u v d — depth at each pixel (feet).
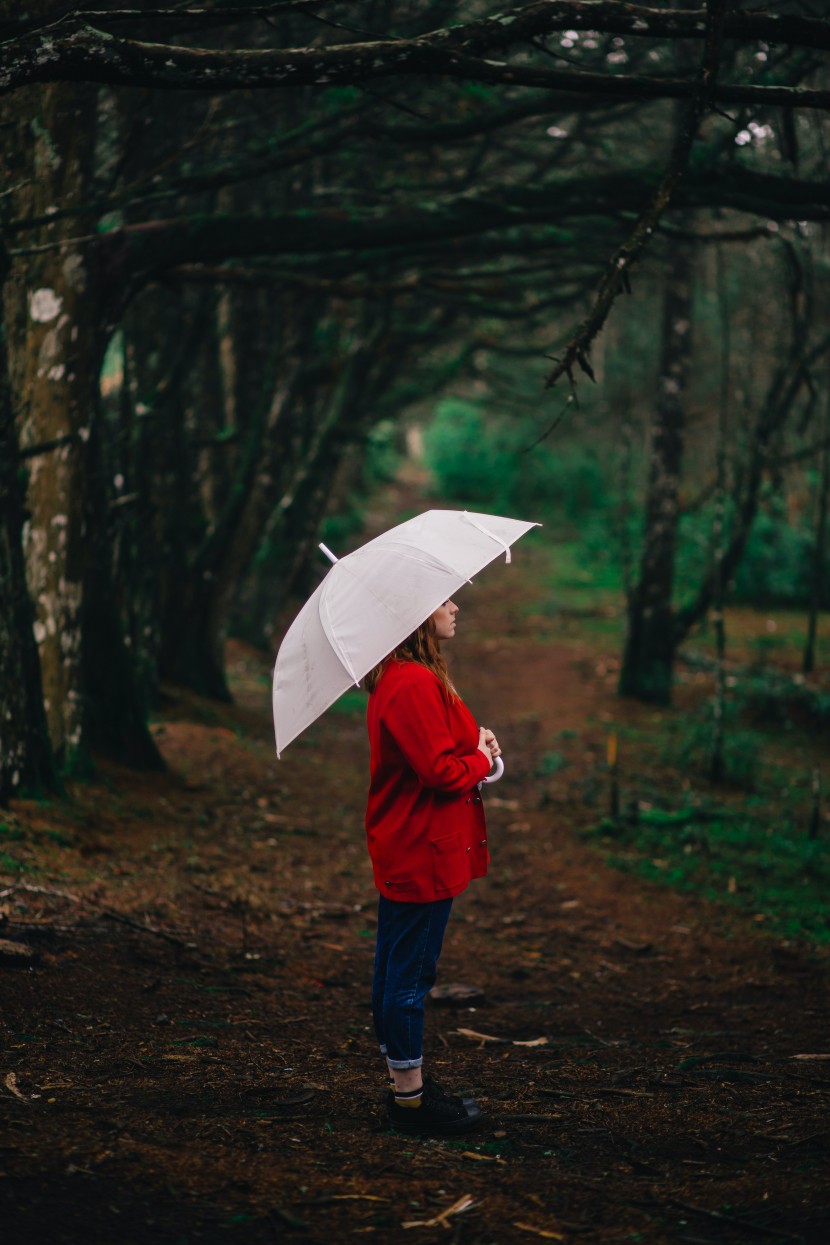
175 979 16.69
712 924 24.07
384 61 15.16
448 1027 16.99
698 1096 12.45
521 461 123.75
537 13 15.55
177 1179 9.22
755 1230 8.46
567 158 42.01
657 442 49.47
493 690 54.90
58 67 14.17
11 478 22.06
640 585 50.31
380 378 61.67
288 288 31.63
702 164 25.94
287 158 25.59
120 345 35.76
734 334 61.72
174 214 35.50
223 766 33.78
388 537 11.28
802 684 53.11
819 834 33.09
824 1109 11.62
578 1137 11.03
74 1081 11.53
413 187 35.78
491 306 50.98
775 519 79.15
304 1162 9.96
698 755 41.06
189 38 28.91
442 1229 8.71
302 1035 15.01
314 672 10.57
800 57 25.05
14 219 24.89
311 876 25.36
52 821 22.56
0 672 22.62
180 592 41.91
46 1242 7.90
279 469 48.88
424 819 10.69
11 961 15.29
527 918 24.71
